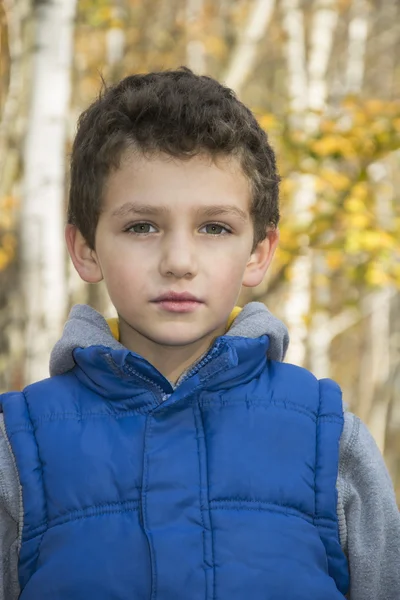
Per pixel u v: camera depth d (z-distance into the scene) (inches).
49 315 346.3
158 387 79.2
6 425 80.1
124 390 79.1
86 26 589.6
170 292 75.6
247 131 82.0
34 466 78.1
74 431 78.8
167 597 72.1
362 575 80.0
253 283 86.5
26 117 350.9
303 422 80.5
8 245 490.3
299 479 78.1
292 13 634.2
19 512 79.0
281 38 740.0
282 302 633.6
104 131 79.9
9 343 629.6
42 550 75.9
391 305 1009.5
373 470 81.4
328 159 417.4
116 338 87.3
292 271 465.4
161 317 76.3
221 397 80.3
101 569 73.3
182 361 82.5
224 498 76.1
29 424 80.2
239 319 86.3
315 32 610.2
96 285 660.1
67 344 82.9
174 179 76.5
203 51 735.1
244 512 75.8
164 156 76.9
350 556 80.2
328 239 436.5
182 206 76.3
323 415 81.7
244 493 76.5
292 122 458.0
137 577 73.2
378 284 410.6
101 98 87.2
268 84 834.2
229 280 77.8
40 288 346.3
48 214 346.9
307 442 79.7
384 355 917.8
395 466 937.5
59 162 350.3
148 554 73.7
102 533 74.6
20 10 457.1
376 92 836.0
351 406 958.4
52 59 347.9
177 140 76.5
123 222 77.4
